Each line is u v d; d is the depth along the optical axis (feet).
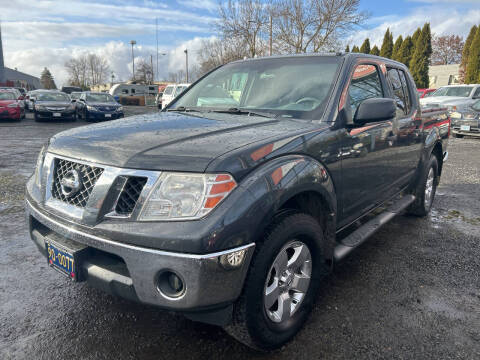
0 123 53.36
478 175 23.20
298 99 8.77
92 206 5.98
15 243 11.54
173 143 6.32
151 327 7.58
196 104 10.40
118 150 6.21
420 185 13.79
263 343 6.53
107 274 5.95
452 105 43.45
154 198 5.61
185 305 5.48
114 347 6.97
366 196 9.61
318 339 7.29
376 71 10.59
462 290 9.34
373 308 8.43
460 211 16.03
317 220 7.95
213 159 5.70
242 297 5.96
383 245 12.14
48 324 7.61
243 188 5.71
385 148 10.12
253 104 9.37
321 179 7.17
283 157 6.56
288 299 6.98
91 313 8.02
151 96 125.90
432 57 200.44
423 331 7.62
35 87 327.67
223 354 6.83
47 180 7.00
